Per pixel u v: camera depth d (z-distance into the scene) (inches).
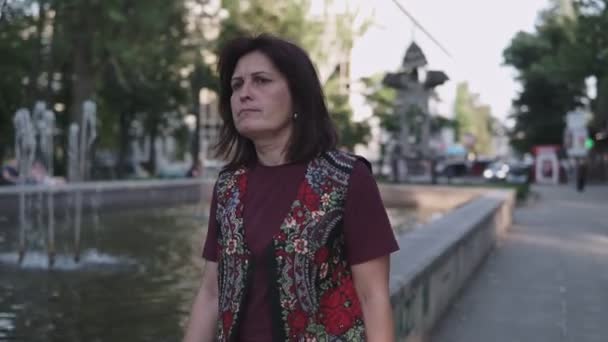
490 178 1945.1
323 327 79.3
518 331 264.5
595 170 1967.3
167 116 1662.2
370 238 80.0
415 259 241.3
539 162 1907.0
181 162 2310.5
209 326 89.2
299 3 1107.9
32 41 955.3
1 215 637.3
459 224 375.2
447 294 293.3
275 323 78.1
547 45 1705.2
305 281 78.3
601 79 1339.8
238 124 84.7
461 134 4254.4
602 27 1129.4
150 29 917.8
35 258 421.1
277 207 80.5
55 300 304.7
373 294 80.4
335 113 1328.7
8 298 307.4
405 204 1064.2
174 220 727.7
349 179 80.8
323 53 1181.1
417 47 1211.9
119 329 252.1
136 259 432.5
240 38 88.0
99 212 781.3
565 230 657.0
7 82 1061.8
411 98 1337.4
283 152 84.0
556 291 344.2
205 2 1066.1
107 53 979.3
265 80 84.1
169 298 311.0
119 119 1547.7
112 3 845.8
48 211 697.0
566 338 256.4
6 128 1152.8
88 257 435.8
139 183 889.5
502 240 570.3
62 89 1277.1
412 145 1373.0
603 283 368.5
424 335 234.4
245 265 79.9
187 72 1365.7
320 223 79.2
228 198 84.0
